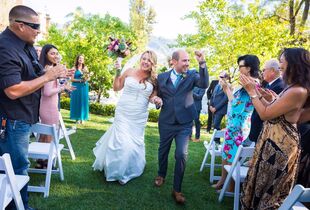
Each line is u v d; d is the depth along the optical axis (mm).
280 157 2287
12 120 2387
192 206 3383
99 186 3689
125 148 3803
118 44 3988
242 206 2594
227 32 9773
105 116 10383
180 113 3506
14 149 2428
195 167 4824
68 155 4848
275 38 9289
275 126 2324
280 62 2324
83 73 7566
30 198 3232
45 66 3906
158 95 3775
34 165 4277
